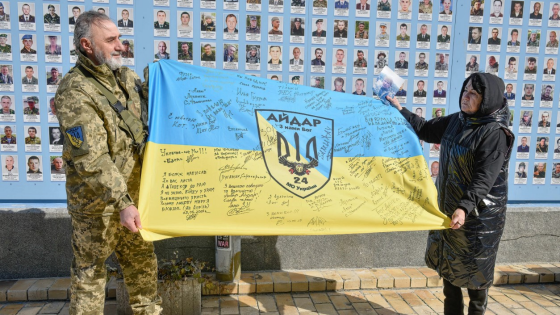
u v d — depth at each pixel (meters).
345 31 3.90
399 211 2.92
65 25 3.60
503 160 2.79
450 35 4.03
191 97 2.75
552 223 4.34
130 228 2.35
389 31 3.95
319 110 3.00
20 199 3.80
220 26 3.76
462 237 2.95
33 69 3.63
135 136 2.55
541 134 4.26
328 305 3.71
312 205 2.82
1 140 3.70
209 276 3.70
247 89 2.89
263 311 3.59
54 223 3.77
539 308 3.73
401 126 3.09
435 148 4.22
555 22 4.10
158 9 3.67
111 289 3.66
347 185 2.91
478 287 2.99
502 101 2.88
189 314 3.47
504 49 4.10
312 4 3.84
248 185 2.75
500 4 4.03
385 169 2.98
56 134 3.75
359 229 2.87
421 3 3.95
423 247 4.29
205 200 2.67
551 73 4.17
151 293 2.95
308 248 4.16
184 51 3.75
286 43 3.86
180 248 3.96
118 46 2.46
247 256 4.10
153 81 2.68
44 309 3.51
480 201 2.90
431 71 4.06
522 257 4.39
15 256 3.78
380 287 4.01
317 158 2.91
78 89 2.32
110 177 2.29
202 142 2.71
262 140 2.82
